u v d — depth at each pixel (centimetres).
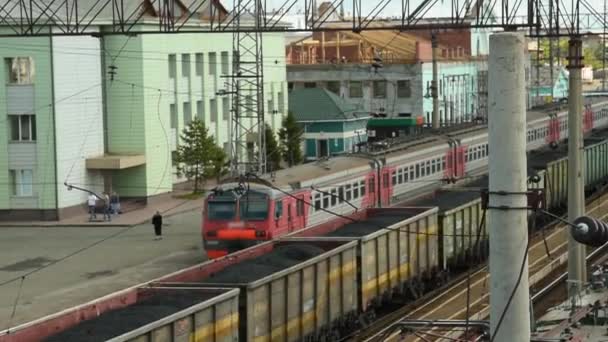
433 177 7469
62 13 8212
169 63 9444
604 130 10631
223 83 10338
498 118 1659
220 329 2956
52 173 8250
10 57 8200
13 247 7106
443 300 4769
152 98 9012
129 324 2678
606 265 3653
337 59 13150
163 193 9212
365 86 12912
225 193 5588
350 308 3938
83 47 8519
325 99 11700
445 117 12381
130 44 8831
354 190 6322
